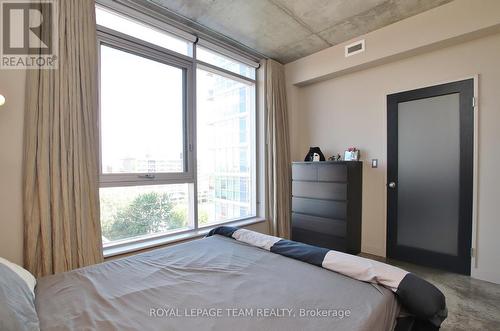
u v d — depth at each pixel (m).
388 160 2.97
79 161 1.78
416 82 2.74
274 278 1.25
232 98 3.36
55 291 1.15
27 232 1.60
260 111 3.58
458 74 2.47
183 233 2.65
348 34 2.93
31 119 1.61
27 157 1.60
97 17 2.11
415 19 2.55
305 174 3.26
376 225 3.07
